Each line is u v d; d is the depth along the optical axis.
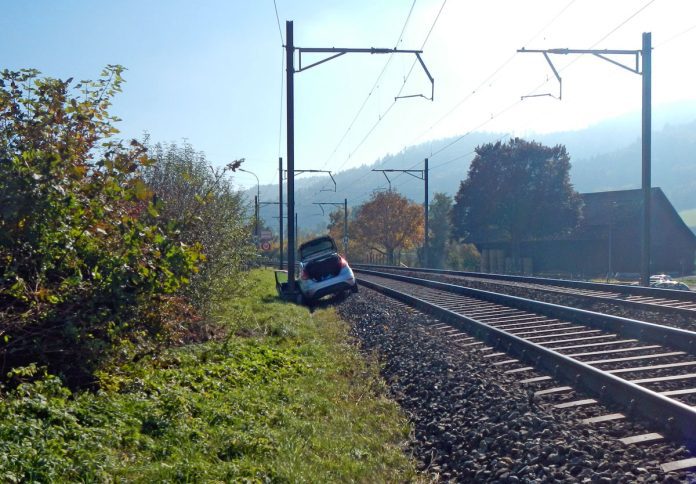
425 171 55.00
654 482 5.34
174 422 6.61
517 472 5.97
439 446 7.23
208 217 12.83
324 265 25.41
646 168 24.19
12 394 6.22
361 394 9.73
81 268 7.29
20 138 7.20
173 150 14.30
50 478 4.75
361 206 88.81
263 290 26.05
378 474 6.51
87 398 6.66
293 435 7.05
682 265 55.94
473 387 8.96
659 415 6.85
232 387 8.92
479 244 65.62
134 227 7.40
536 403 7.94
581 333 12.70
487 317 16.30
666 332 10.98
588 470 5.70
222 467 5.72
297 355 12.20
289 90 24.25
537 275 55.84
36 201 6.59
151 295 7.69
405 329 15.09
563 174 60.12
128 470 5.28
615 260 56.22
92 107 7.75
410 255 91.75
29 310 6.68
